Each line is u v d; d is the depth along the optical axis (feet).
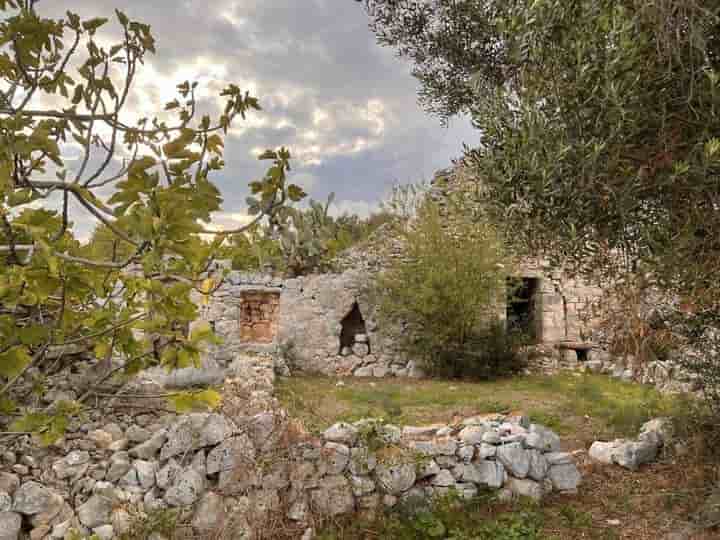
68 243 7.58
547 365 43.06
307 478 15.61
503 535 14.85
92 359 18.42
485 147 14.76
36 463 14.89
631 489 17.88
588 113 11.73
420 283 40.11
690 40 10.44
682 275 12.16
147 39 6.93
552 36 12.63
